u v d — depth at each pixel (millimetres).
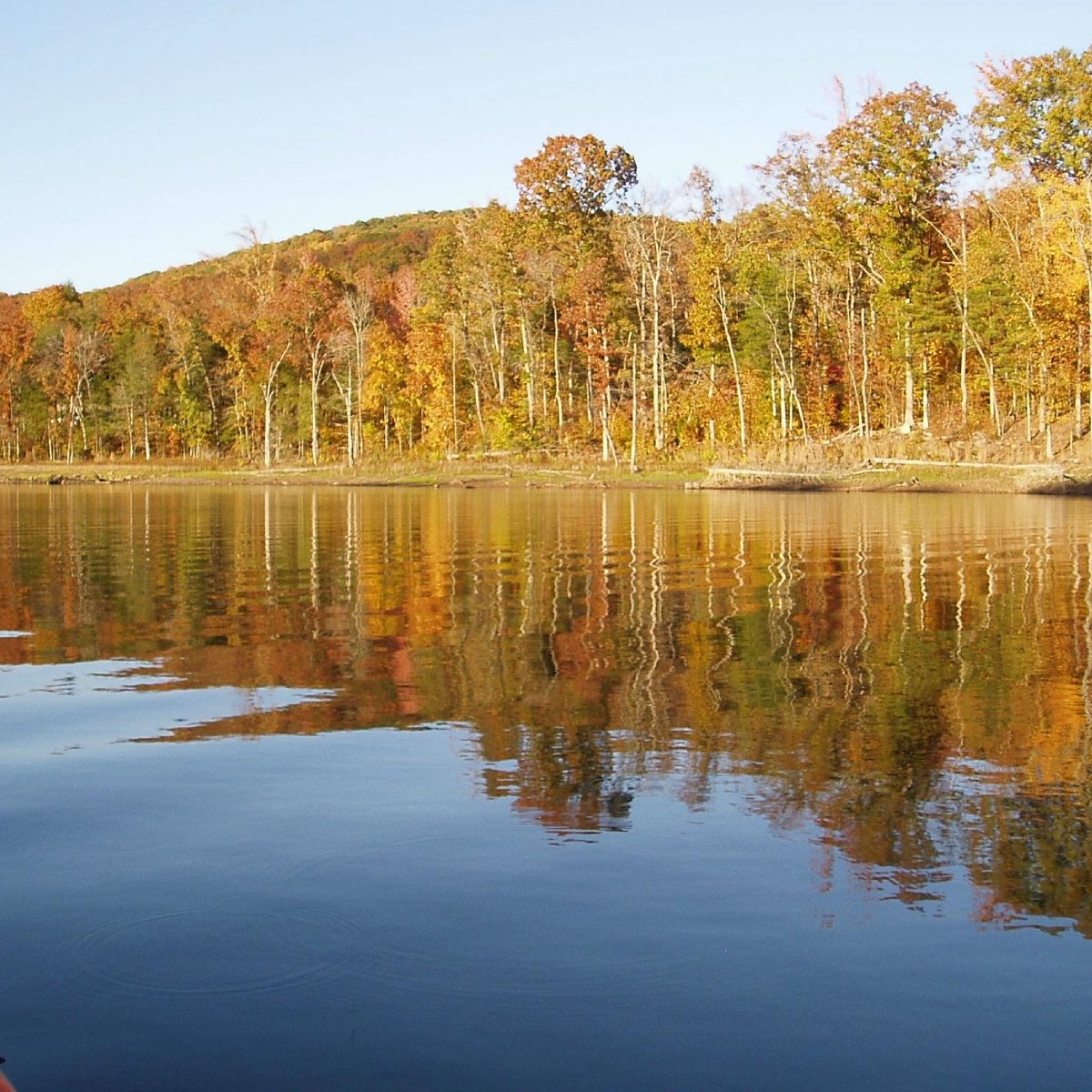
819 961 3980
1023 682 8500
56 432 97938
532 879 4680
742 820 5398
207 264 121688
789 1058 3418
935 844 5066
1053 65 47562
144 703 8125
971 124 50781
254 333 84375
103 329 98125
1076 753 6543
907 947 4078
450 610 12758
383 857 4938
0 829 5371
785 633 10875
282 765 6406
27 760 6598
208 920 4324
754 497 42812
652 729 7152
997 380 58500
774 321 60719
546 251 69500
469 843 5109
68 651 10375
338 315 81500
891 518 28938
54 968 3969
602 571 16859
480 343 75875
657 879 4676
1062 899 4473
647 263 64625
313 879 4703
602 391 66062
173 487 66875
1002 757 6457
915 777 6070
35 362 98750
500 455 68000
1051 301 49281
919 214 53688
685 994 3770
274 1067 3393
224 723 7465
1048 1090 3271
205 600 13875
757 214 61938
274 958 4016
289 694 8367
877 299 56750
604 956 4016
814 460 51969
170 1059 3438
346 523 29547
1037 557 18141
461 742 6883
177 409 94250
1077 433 50344
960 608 12453
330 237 171625
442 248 77438
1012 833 5203
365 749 6742
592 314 64188
